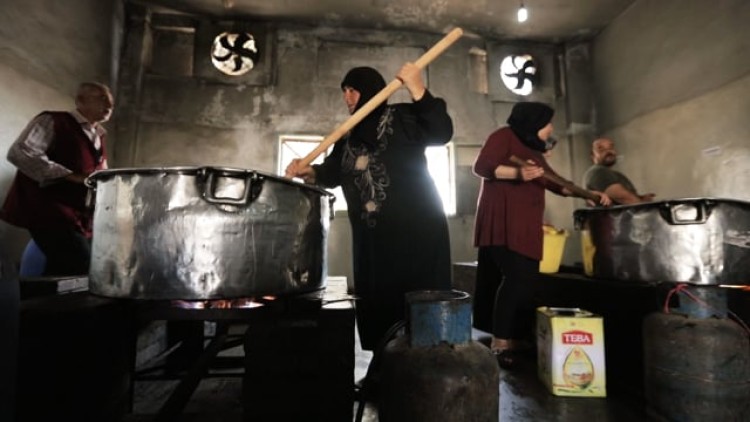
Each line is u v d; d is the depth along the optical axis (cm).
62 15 304
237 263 87
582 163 456
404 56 450
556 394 152
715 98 317
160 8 411
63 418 98
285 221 95
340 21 434
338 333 104
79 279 152
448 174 441
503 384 164
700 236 131
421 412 89
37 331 96
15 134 258
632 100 407
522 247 173
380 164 139
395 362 96
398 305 135
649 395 135
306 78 429
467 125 446
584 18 431
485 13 423
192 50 425
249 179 88
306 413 103
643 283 145
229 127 411
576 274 221
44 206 179
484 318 229
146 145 396
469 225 430
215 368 181
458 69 454
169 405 99
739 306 142
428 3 407
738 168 298
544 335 164
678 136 351
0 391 64
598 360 152
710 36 322
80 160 191
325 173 156
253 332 104
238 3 404
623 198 220
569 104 465
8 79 254
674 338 127
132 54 403
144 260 85
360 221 140
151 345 184
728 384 118
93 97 200
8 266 69
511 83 461
